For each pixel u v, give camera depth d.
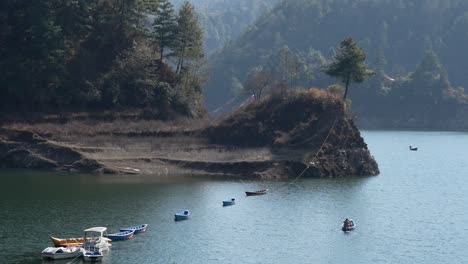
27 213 116.38
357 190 147.25
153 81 194.75
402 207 130.38
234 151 170.50
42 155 166.12
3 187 139.38
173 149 171.25
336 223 115.81
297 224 114.38
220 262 92.88
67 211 118.56
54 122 178.75
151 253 96.12
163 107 192.88
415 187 155.12
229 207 126.06
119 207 123.00
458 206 132.38
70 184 143.75
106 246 97.06
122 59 197.38
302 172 162.50
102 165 160.75
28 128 173.88
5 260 90.75
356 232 110.00
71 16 191.38
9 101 182.50
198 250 98.06
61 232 104.50
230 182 152.00
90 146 170.12
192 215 118.94
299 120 175.88
